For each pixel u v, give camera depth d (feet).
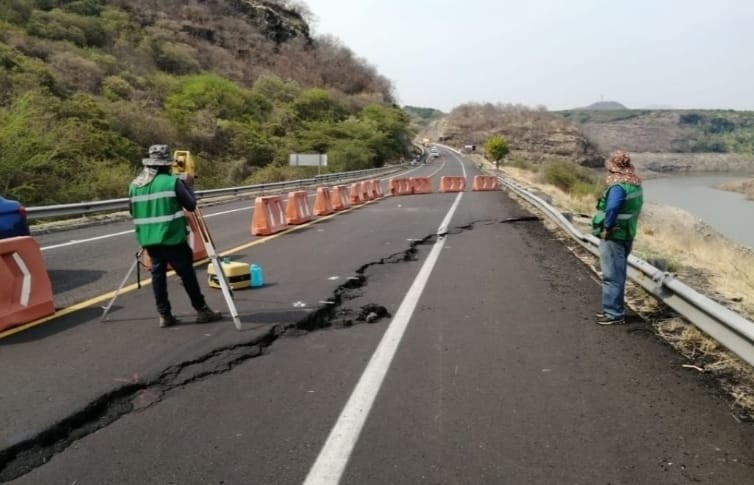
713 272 34.73
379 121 316.60
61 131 84.53
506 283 27.81
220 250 38.04
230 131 178.50
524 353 17.88
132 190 19.90
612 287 20.99
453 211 65.46
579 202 88.53
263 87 279.90
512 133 567.18
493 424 13.16
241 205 78.69
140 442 12.50
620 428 12.98
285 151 189.16
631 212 20.58
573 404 14.23
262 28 392.06
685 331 19.84
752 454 11.85
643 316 22.21
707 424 13.19
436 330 20.22
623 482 10.85
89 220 57.26
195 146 159.94
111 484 10.94
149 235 19.77
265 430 12.92
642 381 15.69
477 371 16.37
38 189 70.79
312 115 277.23
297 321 21.11
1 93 107.96
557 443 12.30
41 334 19.79
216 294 25.63
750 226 140.67
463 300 24.48
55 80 138.62
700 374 16.24
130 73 191.93
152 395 14.92
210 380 15.81
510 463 11.51
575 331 20.17
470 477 11.02
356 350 18.16
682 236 60.44
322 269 31.17
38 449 12.29
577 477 11.02
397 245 39.81
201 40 314.55
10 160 67.21
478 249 38.32
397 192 98.22
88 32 209.97
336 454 11.85
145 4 302.86
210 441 12.47
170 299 24.72
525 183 140.05
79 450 12.21
